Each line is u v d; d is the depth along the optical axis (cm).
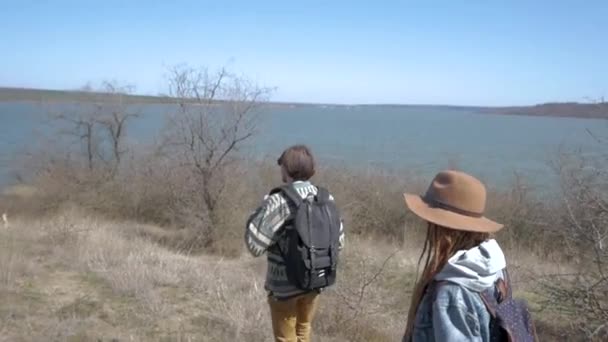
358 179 1745
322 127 7788
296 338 392
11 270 752
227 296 693
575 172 651
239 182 1464
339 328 607
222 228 1374
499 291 198
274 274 376
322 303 648
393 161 2766
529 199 1428
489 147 4316
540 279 768
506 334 187
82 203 1953
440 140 5391
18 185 2169
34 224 1416
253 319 598
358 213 1666
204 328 591
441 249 205
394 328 634
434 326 188
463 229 200
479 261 191
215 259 1234
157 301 658
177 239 1449
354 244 1302
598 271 594
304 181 384
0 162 2447
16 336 534
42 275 777
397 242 1559
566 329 631
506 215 1401
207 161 1431
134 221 1812
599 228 586
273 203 368
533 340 196
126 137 2197
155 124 1881
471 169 2652
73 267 833
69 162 2166
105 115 2178
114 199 1925
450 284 190
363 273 692
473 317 183
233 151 1462
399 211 1675
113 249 966
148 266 845
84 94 2273
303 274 364
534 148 3956
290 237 366
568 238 618
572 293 588
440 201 209
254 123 1463
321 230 369
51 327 560
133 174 1967
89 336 545
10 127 4666
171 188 1606
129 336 556
